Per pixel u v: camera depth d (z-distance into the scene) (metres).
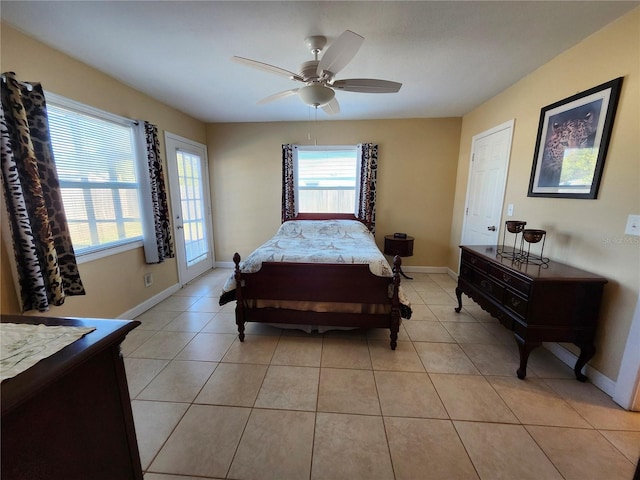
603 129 1.71
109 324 0.91
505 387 1.78
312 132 4.07
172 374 1.91
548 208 2.20
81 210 2.21
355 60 2.18
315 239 3.35
